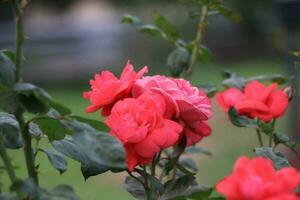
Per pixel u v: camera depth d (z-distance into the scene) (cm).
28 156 109
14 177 111
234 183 96
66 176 450
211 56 168
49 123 113
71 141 122
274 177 99
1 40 1050
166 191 122
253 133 582
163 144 116
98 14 1160
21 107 106
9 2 107
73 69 1068
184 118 122
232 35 1154
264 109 133
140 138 115
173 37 169
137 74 123
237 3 1065
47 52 1063
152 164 123
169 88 121
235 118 135
